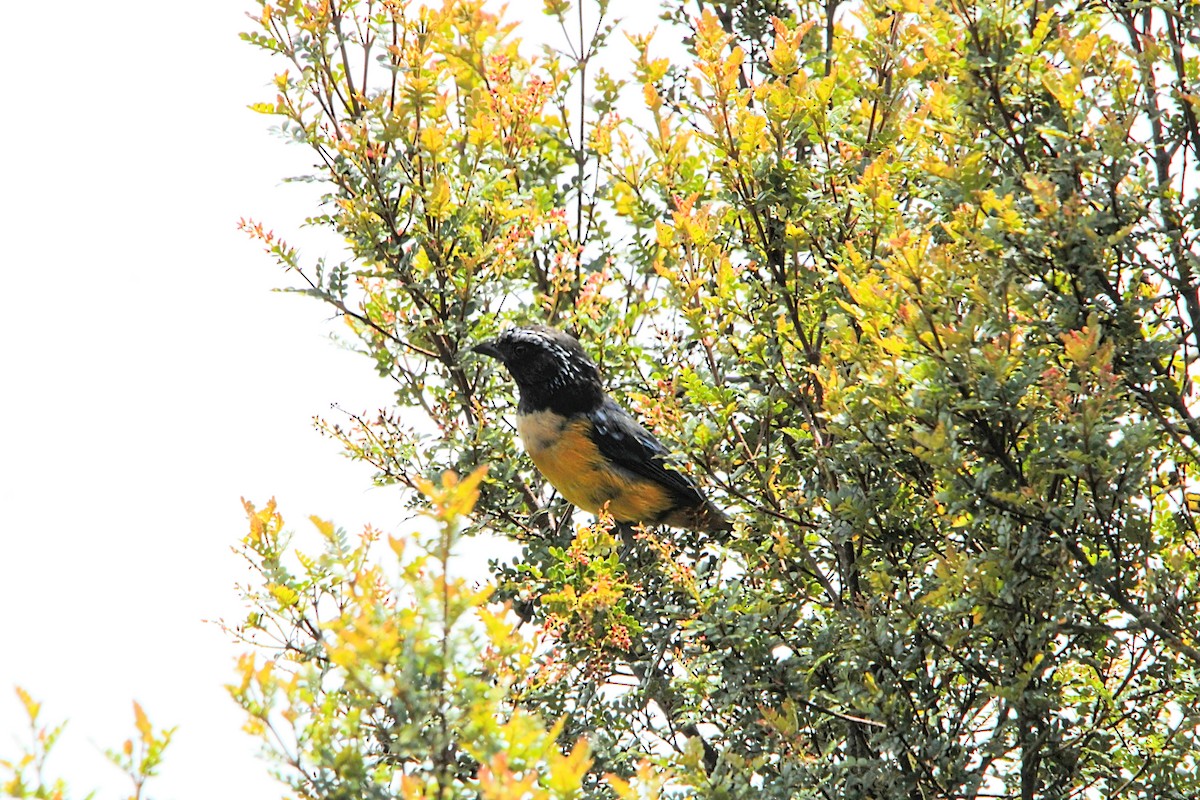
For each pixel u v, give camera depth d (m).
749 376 11.20
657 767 9.80
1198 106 9.28
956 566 8.82
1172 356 9.36
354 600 6.54
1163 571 9.23
